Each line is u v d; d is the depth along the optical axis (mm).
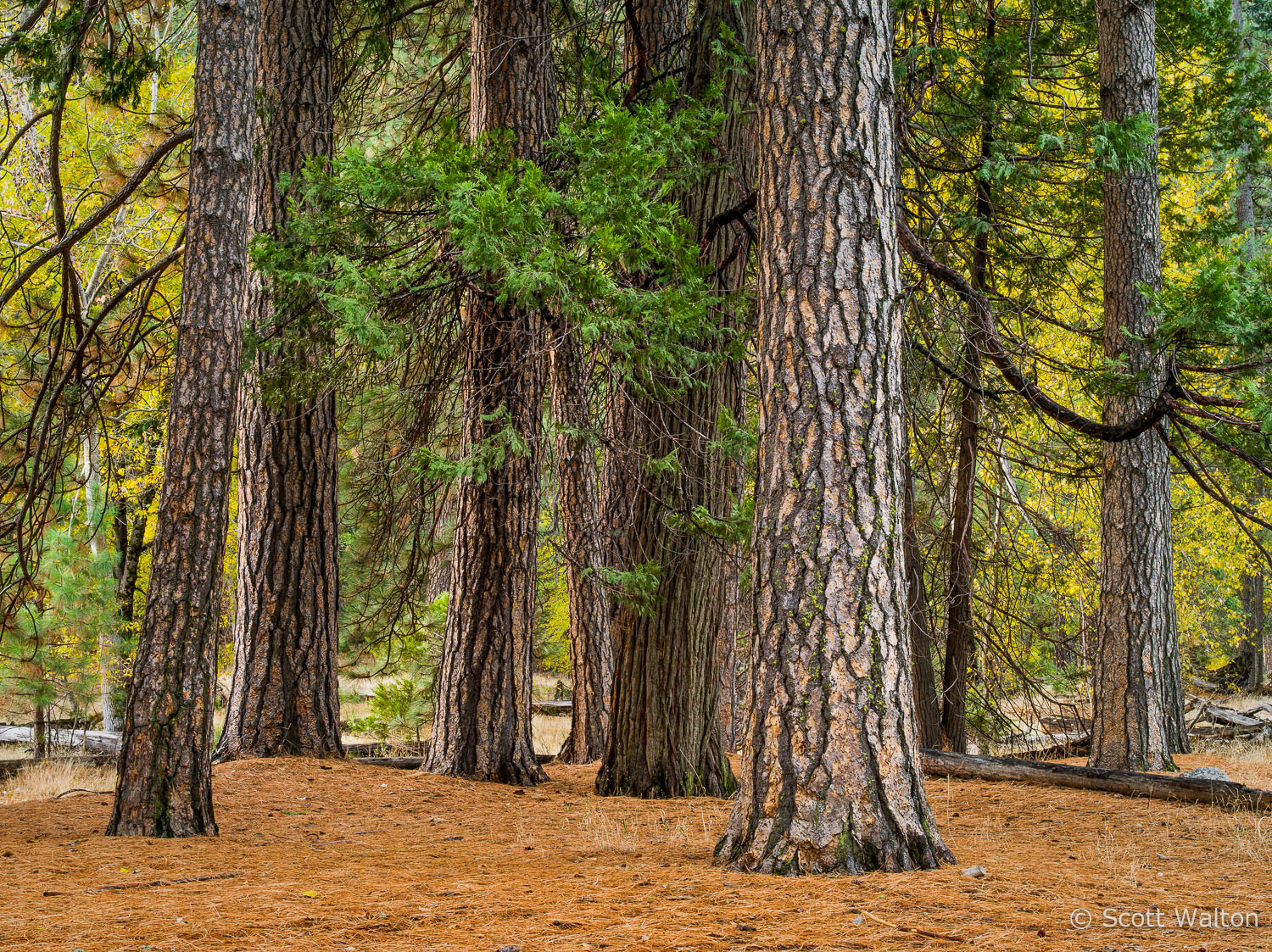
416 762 11000
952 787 8688
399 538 11727
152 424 13883
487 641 9688
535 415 9391
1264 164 19047
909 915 3537
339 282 5832
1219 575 22969
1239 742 13203
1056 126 10969
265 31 10172
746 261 9516
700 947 3125
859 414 4734
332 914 3674
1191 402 6777
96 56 9570
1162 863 4980
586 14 11078
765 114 5145
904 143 8906
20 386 11820
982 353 8477
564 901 3861
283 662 9695
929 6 10227
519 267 5656
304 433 9844
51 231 15281
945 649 14898
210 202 6609
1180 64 14961
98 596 14055
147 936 3359
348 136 12695
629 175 5922
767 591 4750
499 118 9781
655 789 8789
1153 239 10344
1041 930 3314
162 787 6199
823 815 4406
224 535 6531
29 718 17953
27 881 4586
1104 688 10125
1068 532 14375
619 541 9453
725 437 7711
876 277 4879
